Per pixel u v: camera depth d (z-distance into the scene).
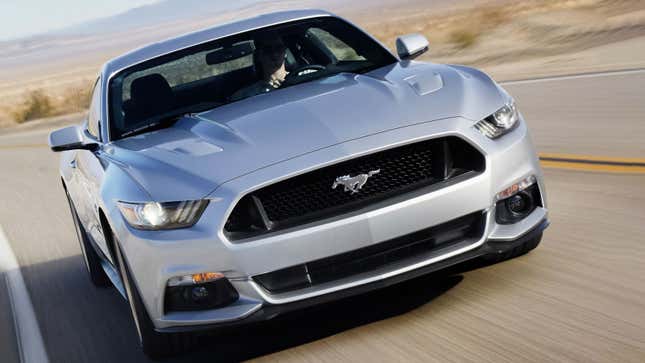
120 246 3.77
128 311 5.10
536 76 13.09
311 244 3.43
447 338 3.51
